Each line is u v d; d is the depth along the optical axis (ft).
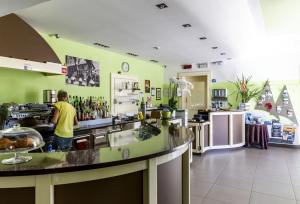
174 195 7.04
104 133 13.41
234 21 12.01
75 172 4.73
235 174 13.87
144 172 5.69
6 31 9.52
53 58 11.53
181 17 10.80
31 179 4.50
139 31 12.77
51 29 12.17
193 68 24.62
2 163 4.67
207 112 19.71
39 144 4.96
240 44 17.11
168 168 6.62
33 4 7.80
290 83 20.99
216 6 9.78
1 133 4.90
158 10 9.91
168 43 15.49
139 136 10.36
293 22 14.96
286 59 21.02
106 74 17.42
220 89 23.41
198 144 18.45
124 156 5.12
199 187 11.88
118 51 17.74
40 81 12.71
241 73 22.74
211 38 14.52
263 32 17.02
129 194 5.50
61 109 10.88
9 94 11.29
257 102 22.31
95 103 15.89
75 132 12.09
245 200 10.44
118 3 9.11
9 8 8.11
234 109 21.77
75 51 14.83
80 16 10.37
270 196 10.85
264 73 21.89
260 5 11.57
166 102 25.67
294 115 20.99
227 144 20.27
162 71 25.72
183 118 16.89
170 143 6.51
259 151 19.95
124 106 19.21
